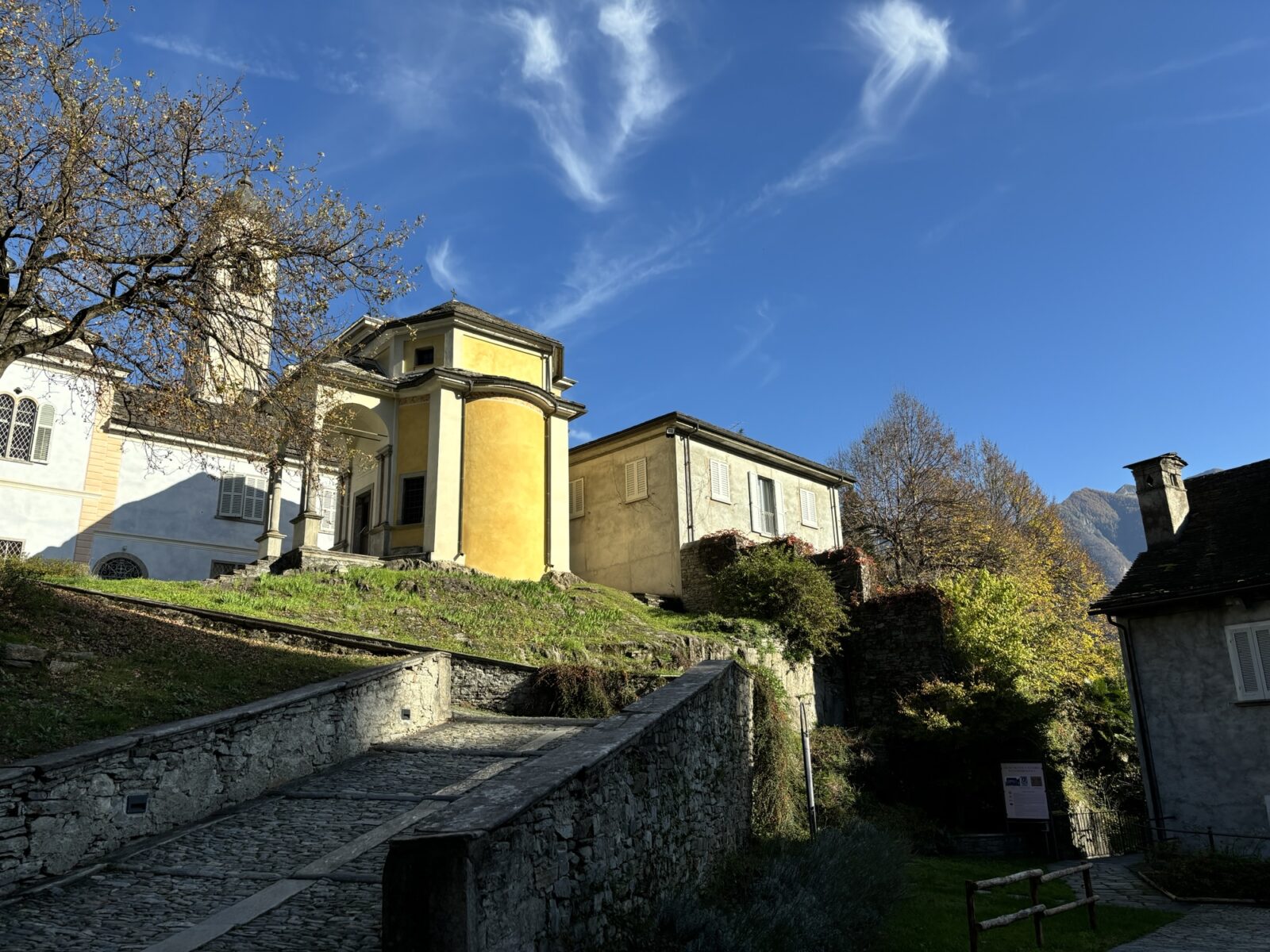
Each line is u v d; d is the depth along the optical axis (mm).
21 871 7285
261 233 14602
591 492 30469
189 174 14141
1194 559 18344
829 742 19312
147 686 10750
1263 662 16281
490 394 25719
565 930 6484
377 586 20203
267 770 10344
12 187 12391
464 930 5199
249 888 7176
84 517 28188
